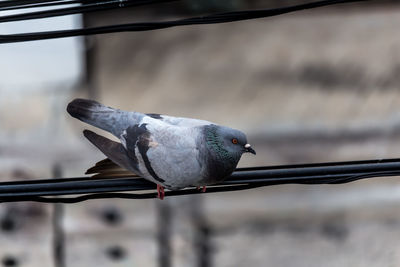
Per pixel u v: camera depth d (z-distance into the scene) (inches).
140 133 281.1
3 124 580.1
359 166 270.1
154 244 555.2
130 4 259.4
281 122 591.2
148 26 253.9
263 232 561.0
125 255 552.4
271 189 559.5
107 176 278.8
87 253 553.3
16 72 605.9
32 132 577.3
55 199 269.1
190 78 624.1
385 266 562.3
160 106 611.2
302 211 560.1
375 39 626.5
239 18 252.2
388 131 584.4
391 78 610.2
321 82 612.7
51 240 550.9
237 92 613.6
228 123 595.5
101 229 553.3
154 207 555.5
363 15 640.4
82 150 568.4
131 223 553.9
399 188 562.9
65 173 558.6
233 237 558.9
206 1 629.0
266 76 619.2
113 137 579.5
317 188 561.0
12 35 258.8
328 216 561.9
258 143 584.4
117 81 623.2
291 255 561.0
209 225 556.7
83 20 613.3
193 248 556.7
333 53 622.5
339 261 561.6
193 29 637.9
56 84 612.4
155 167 277.0
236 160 280.8
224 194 557.6
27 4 266.5
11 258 545.3
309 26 636.7
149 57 634.2
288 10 250.2
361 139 584.7
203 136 280.8
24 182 263.3
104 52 628.4
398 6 644.1
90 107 290.7
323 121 590.2
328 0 248.5
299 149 581.3
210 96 615.8
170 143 278.4
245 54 627.5
